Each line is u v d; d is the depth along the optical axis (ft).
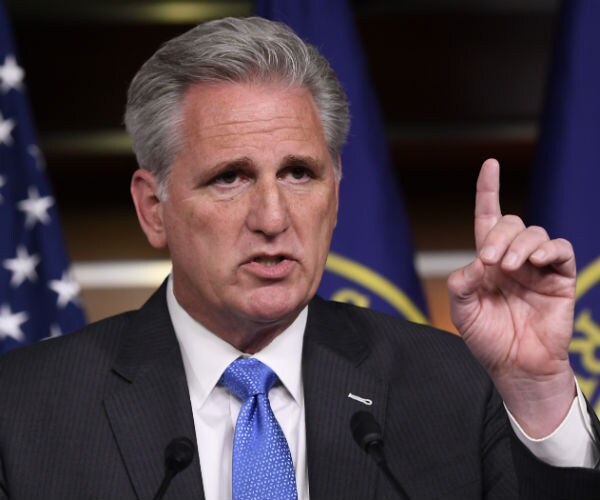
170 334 16.90
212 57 15.08
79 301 26.13
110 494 15.57
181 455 14.25
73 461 15.92
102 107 34.32
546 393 14.39
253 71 15.10
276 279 14.97
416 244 34.73
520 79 34.65
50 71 34.01
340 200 26.81
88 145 34.35
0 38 26.61
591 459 14.48
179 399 16.21
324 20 27.22
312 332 17.30
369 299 26.45
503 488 16.51
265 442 15.46
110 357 17.06
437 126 34.86
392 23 34.45
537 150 26.84
